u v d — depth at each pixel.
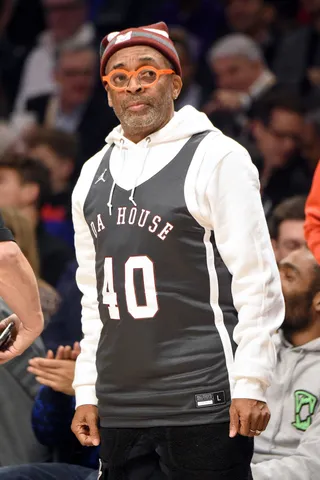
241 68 15.16
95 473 7.50
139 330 6.09
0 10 18.72
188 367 6.01
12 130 14.81
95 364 6.52
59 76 16.39
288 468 6.95
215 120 14.16
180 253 6.07
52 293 9.44
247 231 6.03
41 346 8.52
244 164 6.14
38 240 12.48
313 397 7.35
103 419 6.27
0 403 8.22
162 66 6.34
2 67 17.91
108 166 6.49
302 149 13.30
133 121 6.30
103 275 6.30
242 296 6.00
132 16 17.56
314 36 16.05
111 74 6.35
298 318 7.50
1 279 6.19
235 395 5.87
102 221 6.31
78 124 16.05
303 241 9.09
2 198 12.25
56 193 13.98
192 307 6.06
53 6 17.52
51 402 7.83
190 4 17.08
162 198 6.14
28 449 8.24
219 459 5.95
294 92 14.19
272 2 16.86
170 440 6.01
